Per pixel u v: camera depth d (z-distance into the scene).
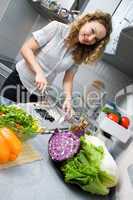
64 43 1.59
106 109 1.37
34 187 0.86
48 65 1.65
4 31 2.34
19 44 2.46
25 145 1.03
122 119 1.26
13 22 2.34
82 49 1.60
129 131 1.23
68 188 0.96
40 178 0.92
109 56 1.72
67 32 1.56
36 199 0.82
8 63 2.32
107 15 1.53
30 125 0.99
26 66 1.65
